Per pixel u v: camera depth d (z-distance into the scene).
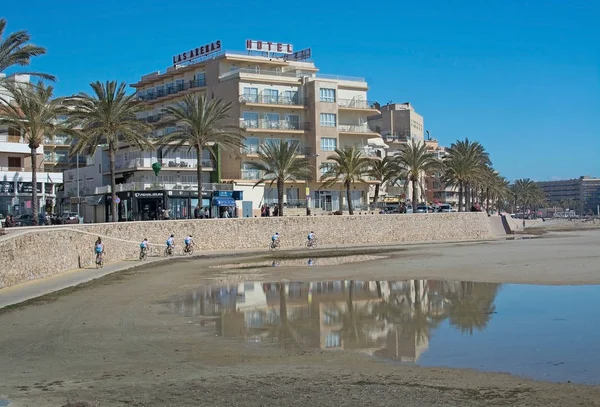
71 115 57.19
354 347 17.48
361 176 90.62
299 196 90.88
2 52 39.81
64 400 11.92
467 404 11.57
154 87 106.38
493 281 33.09
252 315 23.66
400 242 76.38
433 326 20.70
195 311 24.73
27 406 11.52
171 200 77.25
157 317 23.19
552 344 17.41
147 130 60.41
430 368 14.80
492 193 163.62
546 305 24.55
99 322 22.00
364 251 60.38
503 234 102.62
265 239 64.75
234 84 89.06
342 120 95.69
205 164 85.88
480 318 22.00
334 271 40.78
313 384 13.20
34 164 52.91
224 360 15.88
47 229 37.69
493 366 14.93
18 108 56.25
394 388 12.83
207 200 79.94
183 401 11.81
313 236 65.88
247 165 86.75
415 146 88.69
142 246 50.62
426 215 80.44
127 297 29.03
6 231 34.81
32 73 42.12
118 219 77.69
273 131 88.69
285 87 92.06
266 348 17.45
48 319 22.62
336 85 92.88
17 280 32.62
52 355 16.52
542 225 161.50
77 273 39.28
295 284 34.16
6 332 20.03
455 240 81.31
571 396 12.13
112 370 14.74
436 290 30.20
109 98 56.09
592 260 44.25
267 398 12.02
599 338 18.11
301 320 22.38
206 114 64.88
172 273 40.91
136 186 75.88
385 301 26.95
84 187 92.31
